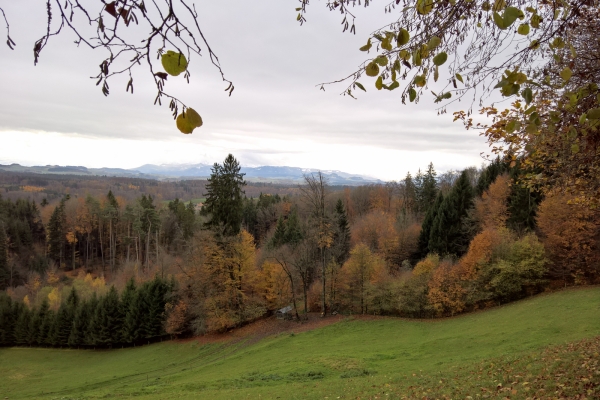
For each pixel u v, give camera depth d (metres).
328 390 12.43
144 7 1.50
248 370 18.88
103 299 33.38
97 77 1.55
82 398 15.87
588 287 28.23
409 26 3.34
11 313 35.34
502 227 35.12
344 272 32.56
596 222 27.77
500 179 41.03
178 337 31.94
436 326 26.09
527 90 2.50
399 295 29.72
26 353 32.66
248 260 31.06
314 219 31.14
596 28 4.26
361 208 66.50
